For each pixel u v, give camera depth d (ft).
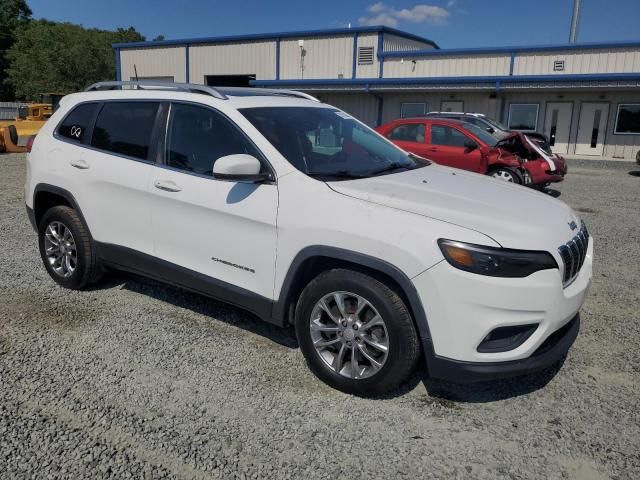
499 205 11.24
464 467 9.12
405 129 40.37
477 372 9.86
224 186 12.28
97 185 14.66
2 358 12.30
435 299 9.81
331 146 13.39
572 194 39.78
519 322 9.80
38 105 75.20
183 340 13.33
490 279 9.58
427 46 113.80
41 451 9.25
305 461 9.16
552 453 9.50
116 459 9.10
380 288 10.37
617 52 77.20
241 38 108.88
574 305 10.80
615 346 13.56
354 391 11.03
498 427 10.23
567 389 11.56
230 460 9.14
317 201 11.05
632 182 48.14
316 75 103.76
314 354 11.39
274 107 13.52
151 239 13.82
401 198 10.84
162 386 11.30
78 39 224.12
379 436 9.87
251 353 12.76
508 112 82.53
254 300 12.12
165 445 9.47
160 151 13.67
